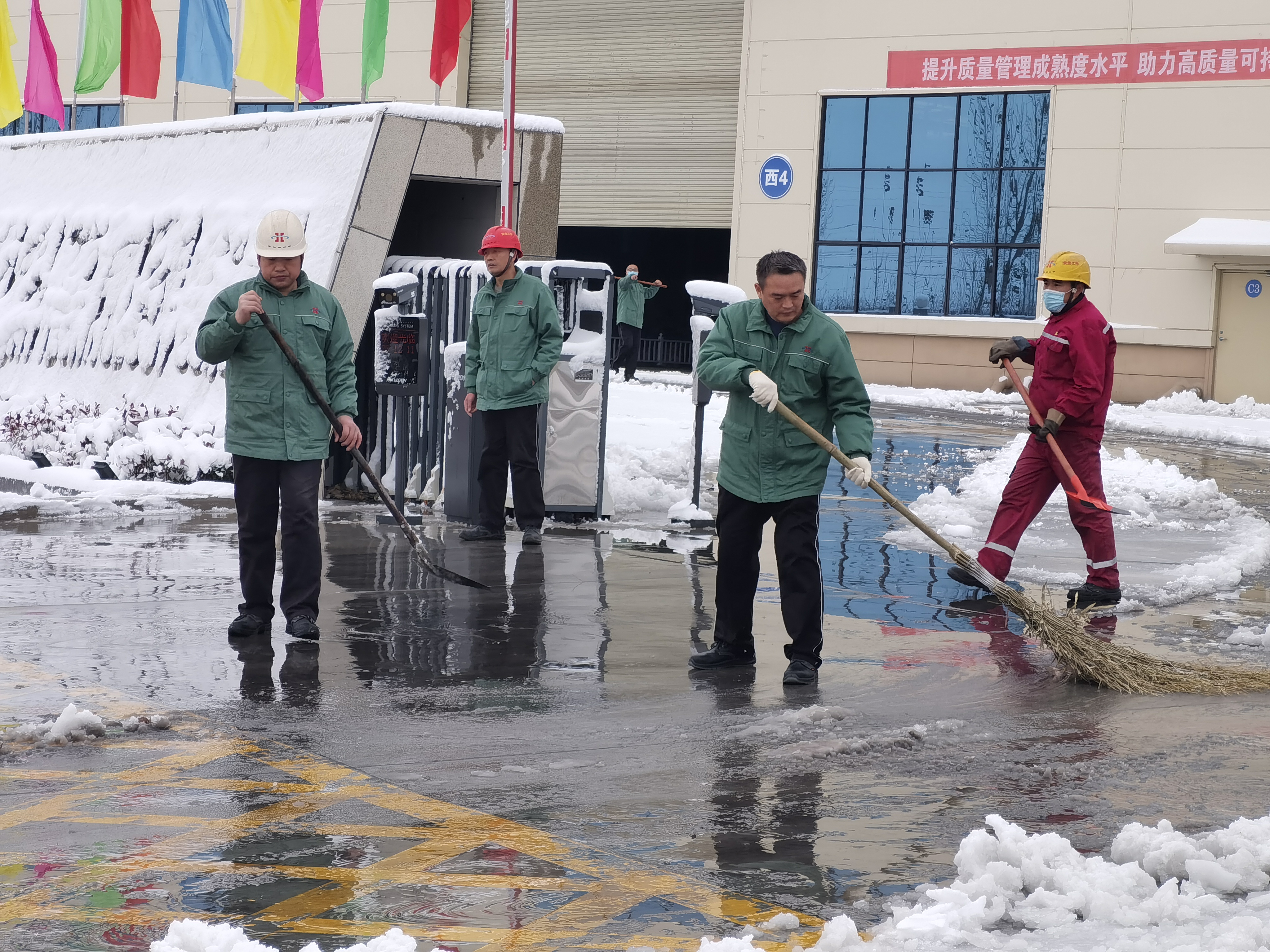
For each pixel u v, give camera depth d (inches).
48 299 555.2
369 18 716.0
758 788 170.1
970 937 122.3
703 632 259.3
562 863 142.6
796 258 228.5
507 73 445.4
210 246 486.6
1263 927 121.8
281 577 295.6
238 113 1283.2
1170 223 1015.6
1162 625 280.2
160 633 245.3
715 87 1166.3
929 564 343.3
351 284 424.2
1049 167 1044.5
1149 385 1027.9
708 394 396.5
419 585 297.3
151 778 169.2
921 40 1077.1
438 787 167.5
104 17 733.9
